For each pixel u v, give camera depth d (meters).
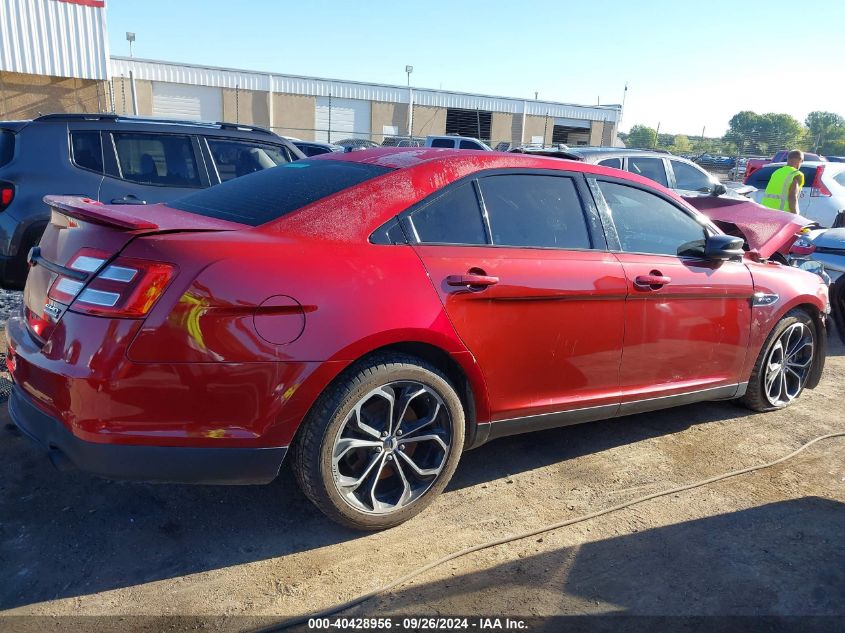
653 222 3.88
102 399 2.41
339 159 3.51
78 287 2.54
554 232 3.44
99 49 19.22
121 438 2.44
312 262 2.69
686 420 4.51
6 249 5.45
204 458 2.55
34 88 19.03
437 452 3.09
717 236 3.95
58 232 2.86
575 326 3.38
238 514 3.10
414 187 3.08
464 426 3.17
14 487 3.17
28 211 5.43
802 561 2.93
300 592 2.59
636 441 4.13
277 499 3.24
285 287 2.59
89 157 5.71
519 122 35.78
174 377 2.45
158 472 2.52
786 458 3.96
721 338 4.08
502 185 3.35
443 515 3.19
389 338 2.78
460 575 2.73
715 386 4.17
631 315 3.60
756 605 2.63
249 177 3.62
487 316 3.08
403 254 2.91
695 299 3.88
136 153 5.90
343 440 2.78
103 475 2.49
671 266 3.79
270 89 30.08
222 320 2.48
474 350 3.06
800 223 6.09
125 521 2.98
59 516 2.98
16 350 2.76
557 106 36.38
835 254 6.87
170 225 2.78
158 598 2.51
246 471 2.63
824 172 12.87
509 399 3.26
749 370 4.35
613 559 2.88
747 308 4.19
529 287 3.16
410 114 33.19
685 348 3.91
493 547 2.94
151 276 2.43
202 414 2.51
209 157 6.21
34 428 2.63
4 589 2.51
